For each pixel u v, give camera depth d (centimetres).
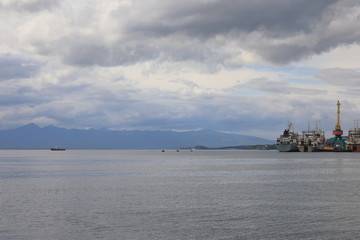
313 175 11544
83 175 11775
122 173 12675
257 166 16825
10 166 17112
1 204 6078
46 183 9269
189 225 4634
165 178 10719
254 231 4366
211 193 7375
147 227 4547
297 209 5612
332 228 4491
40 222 4803
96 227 4550
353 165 17038
